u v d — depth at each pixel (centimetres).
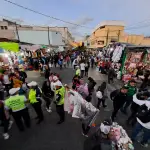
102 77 1284
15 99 408
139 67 1059
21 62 1498
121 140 267
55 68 1788
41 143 412
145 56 1088
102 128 252
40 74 1359
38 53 1873
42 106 665
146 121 360
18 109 420
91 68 1833
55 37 3678
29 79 1170
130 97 543
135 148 392
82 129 479
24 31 3366
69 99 421
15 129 480
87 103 414
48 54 2280
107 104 684
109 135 255
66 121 531
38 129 480
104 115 579
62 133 458
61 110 492
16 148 393
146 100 384
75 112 395
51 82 566
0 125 452
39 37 3472
